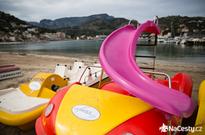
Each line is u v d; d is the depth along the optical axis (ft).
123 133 5.58
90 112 6.35
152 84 6.05
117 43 8.14
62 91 7.99
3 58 56.59
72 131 5.90
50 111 7.06
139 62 46.42
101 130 5.69
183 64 49.16
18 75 27.61
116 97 7.02
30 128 11.30
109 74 5.88
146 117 6.07
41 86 13.00
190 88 11.09
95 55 78.74
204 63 52.42
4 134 11.08
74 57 66.80
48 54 81.66
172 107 5.02
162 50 124.06
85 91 7.61
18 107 10.66
